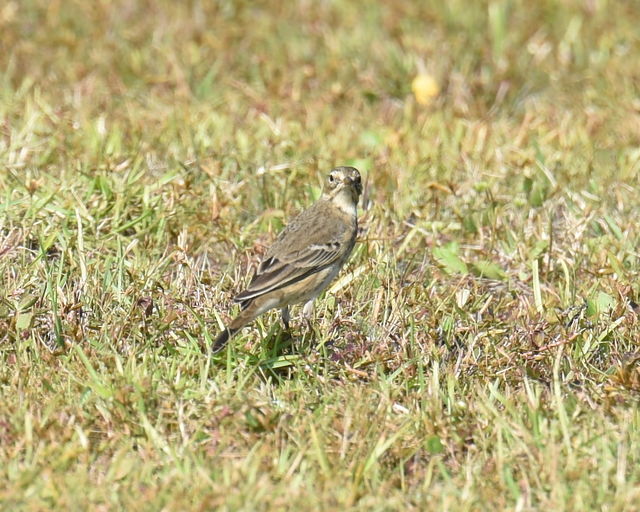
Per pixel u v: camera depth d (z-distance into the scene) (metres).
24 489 8.78
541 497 8.98
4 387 10.25
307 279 11.48
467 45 19.66
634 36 20.16
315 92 18.12
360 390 10.29
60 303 11.53
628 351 11.33
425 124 16.91
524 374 10.84
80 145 15.29
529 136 16.52
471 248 13.55
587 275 12.98
